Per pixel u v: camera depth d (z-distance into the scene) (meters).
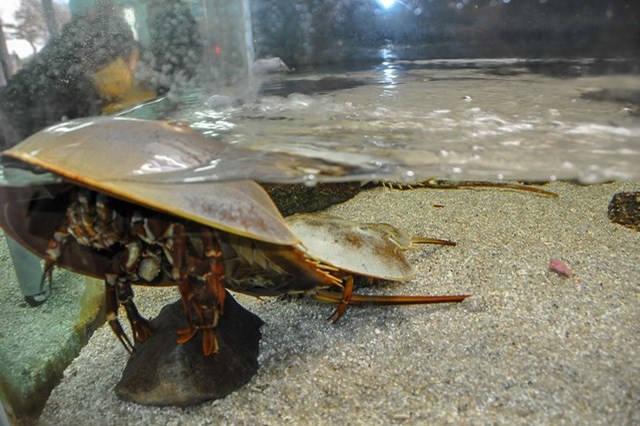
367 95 0.62
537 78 0.68
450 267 0.59
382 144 0.46
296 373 0.44
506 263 0.59
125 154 0.33
